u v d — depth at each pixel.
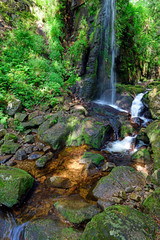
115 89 8.79
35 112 5.84
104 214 2.04
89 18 7.61
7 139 4.75
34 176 3.72
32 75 6.73
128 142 5.25
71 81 7.62
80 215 2.48
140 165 4.00
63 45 9.04
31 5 8.55
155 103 5.77
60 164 4.20
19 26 7.77
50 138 4.90
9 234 2.44
